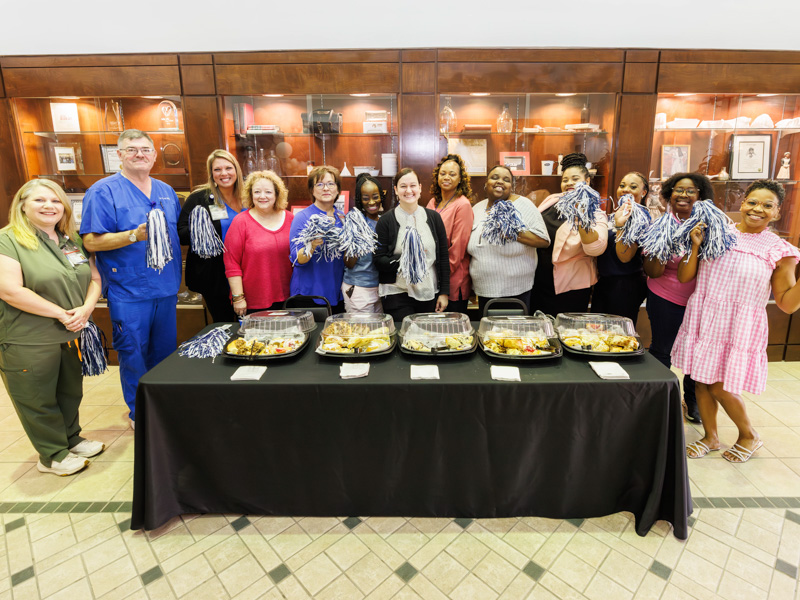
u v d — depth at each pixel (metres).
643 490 1.62
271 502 1.69
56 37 3.04
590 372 1.56
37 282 1.84
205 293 2.53
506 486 1.63
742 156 3.17
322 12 2.99
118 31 3.03
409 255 2.15
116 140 3.23
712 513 1.76
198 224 2.30
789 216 3.29
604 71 2.88
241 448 1.60
